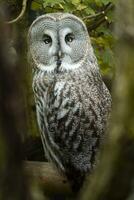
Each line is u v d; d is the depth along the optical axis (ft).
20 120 4.74
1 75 4.66
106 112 19.10
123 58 4.88
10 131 4.68
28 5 21.62
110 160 4.93
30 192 4.77
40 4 21.74
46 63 19.11
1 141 4.67
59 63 18.86
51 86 18.98
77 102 18.75
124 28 4.83
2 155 4.67
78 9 20.90
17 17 19.62
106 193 4.99
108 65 22.36
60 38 18.61
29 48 19.42
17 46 14.58
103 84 19.62
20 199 4.67
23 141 5.23
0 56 4.65
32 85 19.70
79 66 19.12
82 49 19.06
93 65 19.42
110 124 4.98
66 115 18.69
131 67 4.86
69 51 18.80
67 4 21.08
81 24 18.90
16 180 4.68
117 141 4.91
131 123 4.87
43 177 16.62
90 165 18.58
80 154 18.62
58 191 17.58
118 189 4.94
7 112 4.68
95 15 21.93
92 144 18.66
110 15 22.12
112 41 22.57
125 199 4.94
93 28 22.81
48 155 19.45
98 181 5.02
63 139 18.79
